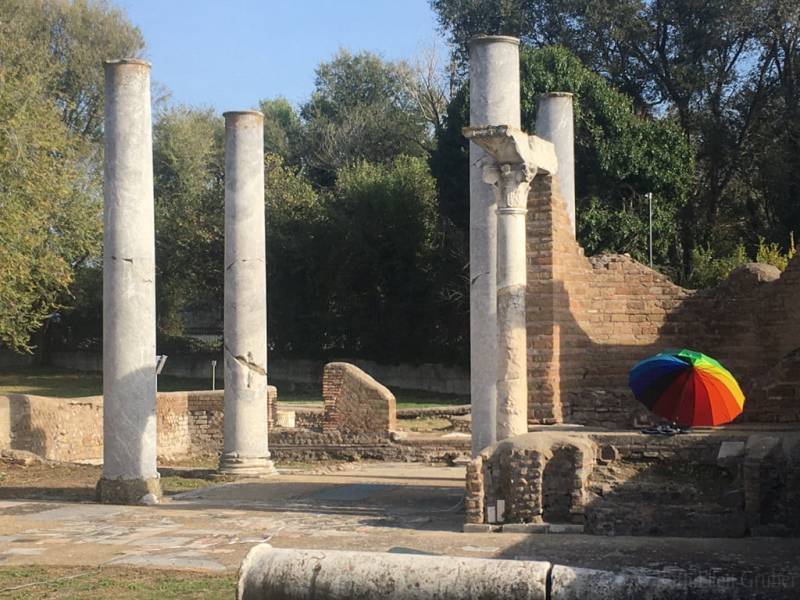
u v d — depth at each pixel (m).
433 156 43.69
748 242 45.34
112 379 18.94
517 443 15.05
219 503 18.56
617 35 45.69
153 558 13.44
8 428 26.00
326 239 50.06
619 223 39.31
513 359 16.23
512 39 18.00
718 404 15.25
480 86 17.88
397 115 63.81
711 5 44.50
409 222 48.53
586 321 19.53
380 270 49.19
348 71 69.19
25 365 57.53
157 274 54.59
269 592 7.78
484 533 14.66
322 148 64.75
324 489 20.25
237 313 22.50
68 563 13.20
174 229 53.56
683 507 14.26
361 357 51.25
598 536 14.18
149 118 19.41
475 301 17.78
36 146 29.86
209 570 12.59
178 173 58.88
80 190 39.38
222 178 61.97
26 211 29.66
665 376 15.35
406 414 33.69
